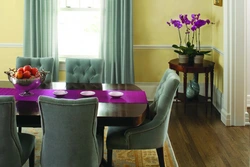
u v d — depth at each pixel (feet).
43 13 17.11
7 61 18.19
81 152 8.12
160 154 10.12
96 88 11.71
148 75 18.38
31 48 17.34
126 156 11.83
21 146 9.14
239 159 11.73
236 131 14.34
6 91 11.08
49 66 13.23
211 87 16.48
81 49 18.34
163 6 17.74
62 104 7.66
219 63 16.72
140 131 9.61
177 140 13.35
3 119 7.91
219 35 16.53
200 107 17.66
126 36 17.29
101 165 10.77
